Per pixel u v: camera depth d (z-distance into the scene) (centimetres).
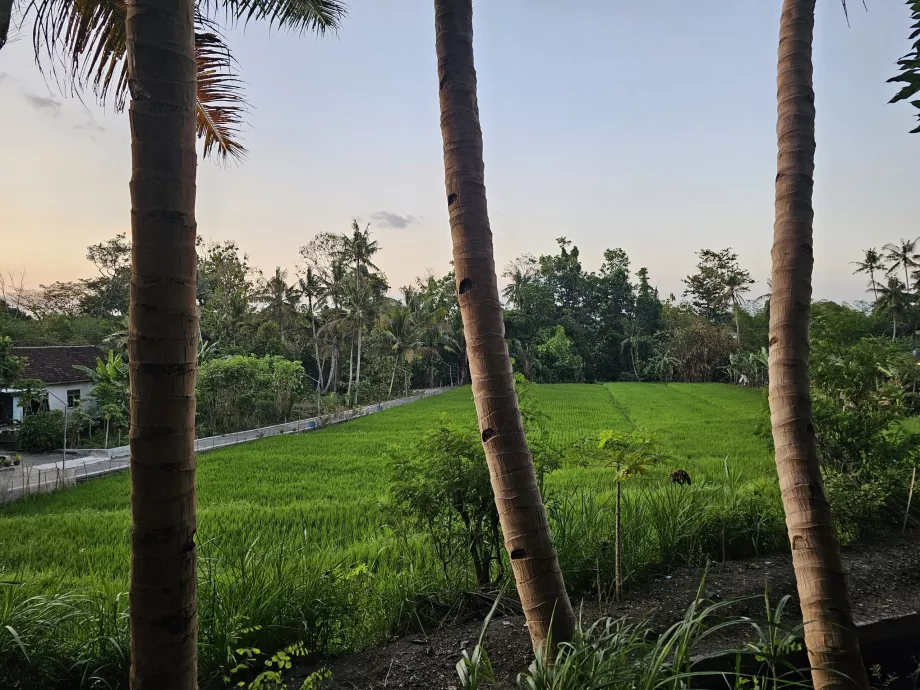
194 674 154
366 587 440
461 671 230
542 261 6600
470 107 250
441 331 4909
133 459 149
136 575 148
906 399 680
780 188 230
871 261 4553
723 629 385
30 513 1126
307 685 302
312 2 490
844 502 577
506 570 475
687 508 545
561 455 483
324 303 4019
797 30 232
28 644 325
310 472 1464
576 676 212
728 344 5522
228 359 2661
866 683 201
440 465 460
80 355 2958
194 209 156
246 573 413
